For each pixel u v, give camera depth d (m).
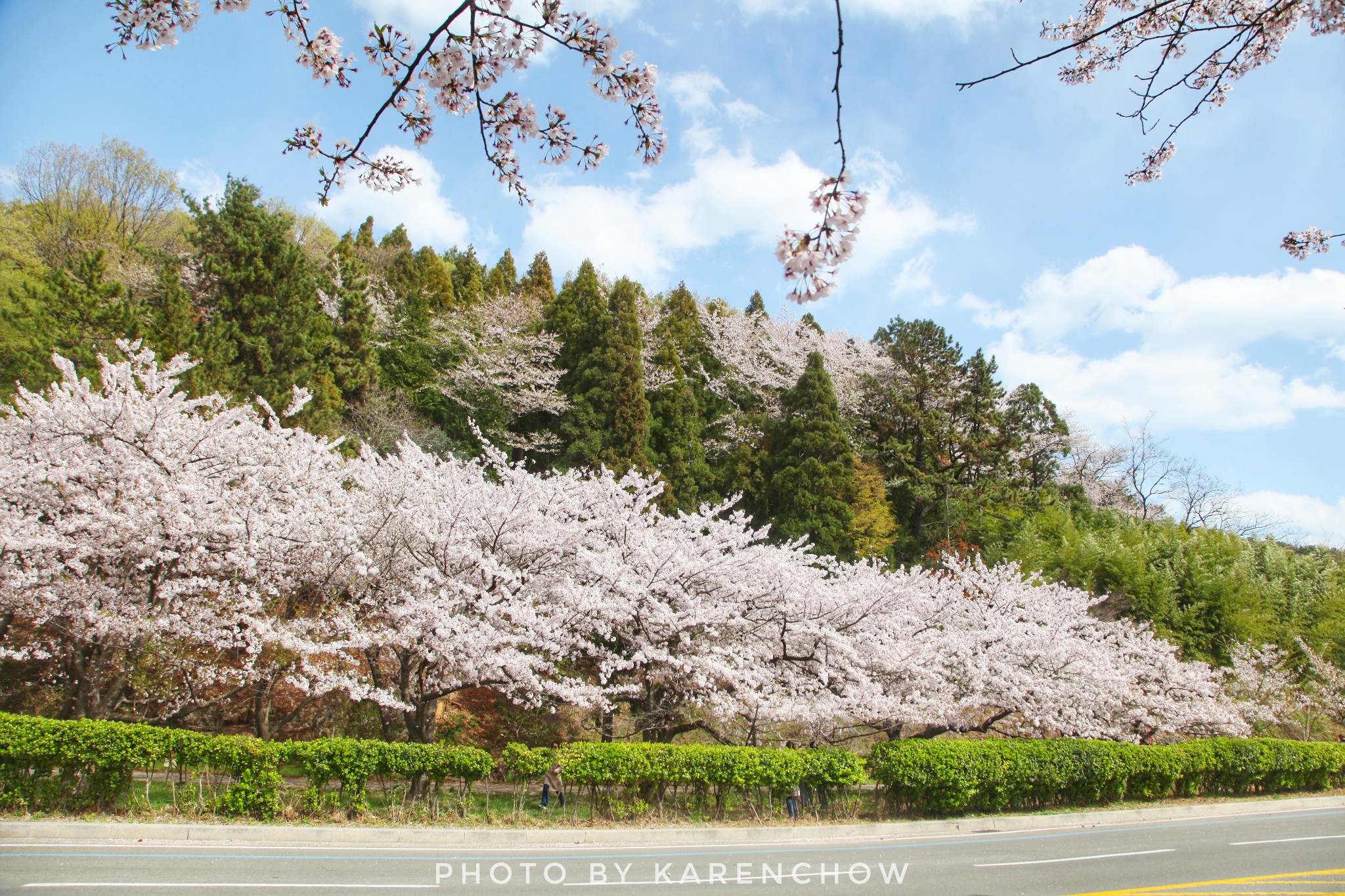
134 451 10.77
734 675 11.65
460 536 11.24
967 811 12.02
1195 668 17.31
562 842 9.21
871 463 29.70
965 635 14.16
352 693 10.05
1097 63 5.09
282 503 11.42
